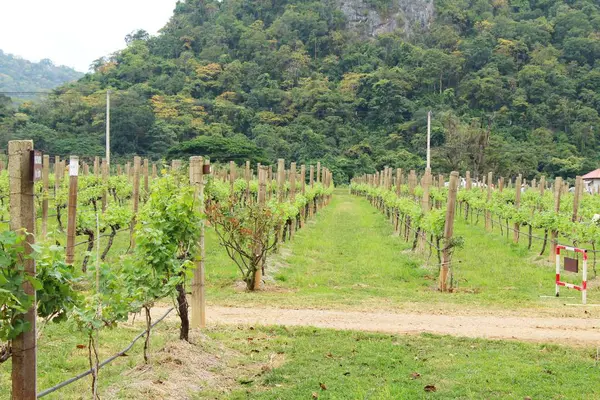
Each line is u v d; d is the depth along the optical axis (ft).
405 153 230.27
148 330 22.22
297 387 21.66
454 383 22.36
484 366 24.50
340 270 50.49
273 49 349.20
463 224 91.15
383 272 49.26
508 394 21.27
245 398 20.53
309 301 36.96
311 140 241.55
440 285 42.47
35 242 15.05
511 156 201.16
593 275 48.52
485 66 303.48
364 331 29.99
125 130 197.06
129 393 19.17
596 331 31.04
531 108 265.13
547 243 64.54
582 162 217.77
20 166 14.88
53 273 15.40
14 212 14.93
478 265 53.52
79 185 76.02
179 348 24.11
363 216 108.88
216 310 34.01
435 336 29.32
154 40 352.49
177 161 38.06
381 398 20.22
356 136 264.11
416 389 21.57
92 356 23.59
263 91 292.40
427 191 58.23
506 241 69.21
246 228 38.91
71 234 34.78
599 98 266.98
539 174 201.67
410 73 301.02
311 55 362.94
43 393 16.24
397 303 36.99
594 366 24.82
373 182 156.76
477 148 188.55
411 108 277.85
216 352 25.14
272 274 46.55
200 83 292.40
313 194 97.04
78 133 198.59
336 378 22.68
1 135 171.22
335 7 391.65
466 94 284.61
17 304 13.98
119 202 85.20
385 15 380.58
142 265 21.12
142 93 262.88
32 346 15.19
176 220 22.85
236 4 399.03
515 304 37.40
